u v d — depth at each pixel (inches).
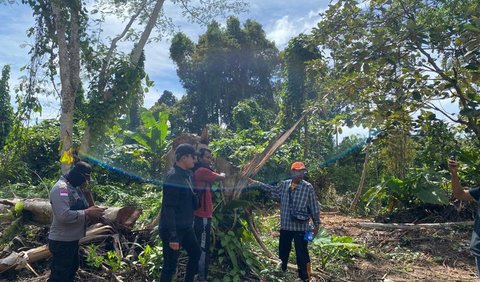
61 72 403.2
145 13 442.9
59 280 178.7
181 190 182.5
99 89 427.2
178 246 176.9
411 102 292.8
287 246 228.4
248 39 1358.3
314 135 488.7
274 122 730.8
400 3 278.8
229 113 1360.7
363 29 286.4
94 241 235.1
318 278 241.6
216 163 236.2
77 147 438.0
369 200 395.5
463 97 278.4
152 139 527.5
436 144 367.6
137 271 218.7
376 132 342.6
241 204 231.6
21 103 434.6
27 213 253.3
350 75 285.1
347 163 551.5
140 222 263.1
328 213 451.8
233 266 224.7
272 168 477.7
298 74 621.3
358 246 285.0
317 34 295.1
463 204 361.1
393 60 256.2
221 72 1343.5
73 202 178.4
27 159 519.5
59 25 403.2
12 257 219.0
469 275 259.1
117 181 496.1
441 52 256.4
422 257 289.0
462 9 267.6
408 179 373.7
